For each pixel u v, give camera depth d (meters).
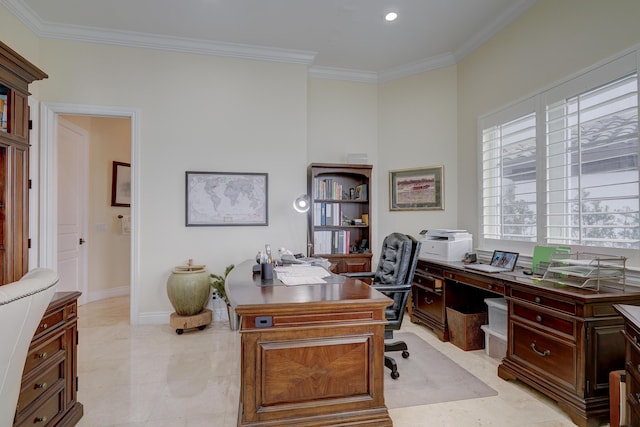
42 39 3.21
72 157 4.16
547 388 1.98
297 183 3.80
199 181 3.53
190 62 3.54
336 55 3.86
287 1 2.89
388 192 4.23
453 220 3.81
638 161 1.97
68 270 4.08
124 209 4.98
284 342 1.50
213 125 3.59
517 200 2.94
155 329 3.30
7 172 1.64
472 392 2.15
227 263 3.60
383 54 3.84
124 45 3.38
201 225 3.53
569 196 2.46
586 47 2.32
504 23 3.11
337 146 4.22
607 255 2.11
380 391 1.59
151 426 1.79
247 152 3.67
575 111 2.40
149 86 3.44
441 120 3.92
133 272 3.40
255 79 3.70
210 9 2.98
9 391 0.92
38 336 1.53
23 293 0.84
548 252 2.39
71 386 1.81
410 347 2.91
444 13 3.07
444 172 3.87
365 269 3.92
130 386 2.21
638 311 1.47
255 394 1.47
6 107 1.65
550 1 2.62
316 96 4.18
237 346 2.89
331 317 1.54
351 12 3.05
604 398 1.79
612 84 2.13
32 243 3.12
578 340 1.81
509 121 3.03
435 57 3.90
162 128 3.46
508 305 2.33
